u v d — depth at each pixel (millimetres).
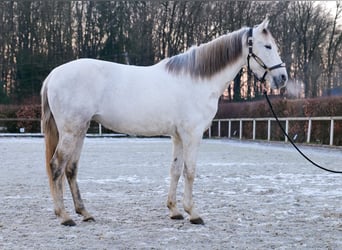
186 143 5418
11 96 43344
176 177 5660
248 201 6879
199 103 5430
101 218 5613
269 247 4379
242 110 27672
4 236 4656
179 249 4250
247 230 5070
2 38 44625
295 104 22344
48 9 45594
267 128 24891
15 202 6621
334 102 19547
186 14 45938
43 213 5852
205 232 4957
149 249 4242
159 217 5727
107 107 5273
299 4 44031
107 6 47062
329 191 7883
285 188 8188
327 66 43531
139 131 5406
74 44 47406
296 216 5840
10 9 44750
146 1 46219
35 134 29016
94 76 5230
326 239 4719
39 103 38656
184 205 5430
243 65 5781
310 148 18688
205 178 9445
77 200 5453
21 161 12789
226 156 14922
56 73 5293
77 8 47094
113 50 46594
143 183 8656
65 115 5145
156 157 14266
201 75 5457
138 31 46094
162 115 5328
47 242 4449
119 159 13516
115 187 8148
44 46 45969
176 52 46250
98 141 24938
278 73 5594
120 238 4637
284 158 14141
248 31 5664
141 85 5316
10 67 44938
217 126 30672
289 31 44312
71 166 5406
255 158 14141
